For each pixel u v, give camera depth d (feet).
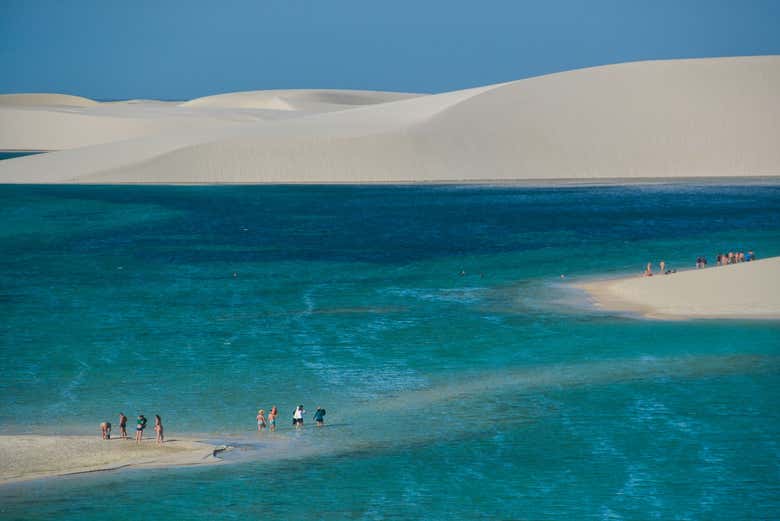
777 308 300.20
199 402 218.38
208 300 351.67
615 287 346.95
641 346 263.29
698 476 171.63
